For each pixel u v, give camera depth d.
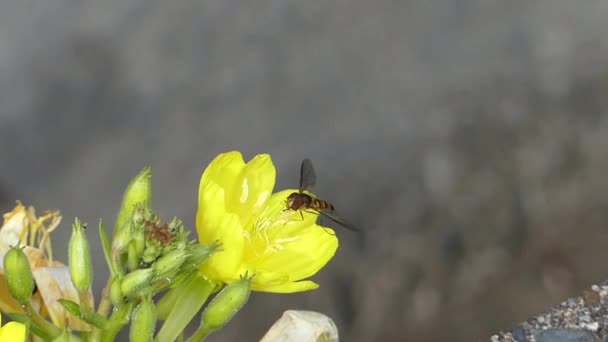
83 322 0.45
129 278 0.43
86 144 0.84
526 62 0.92
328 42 0.89
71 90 0.86
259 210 0.47
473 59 0.91
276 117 0.86
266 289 0.46
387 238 0.84
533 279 0.84
